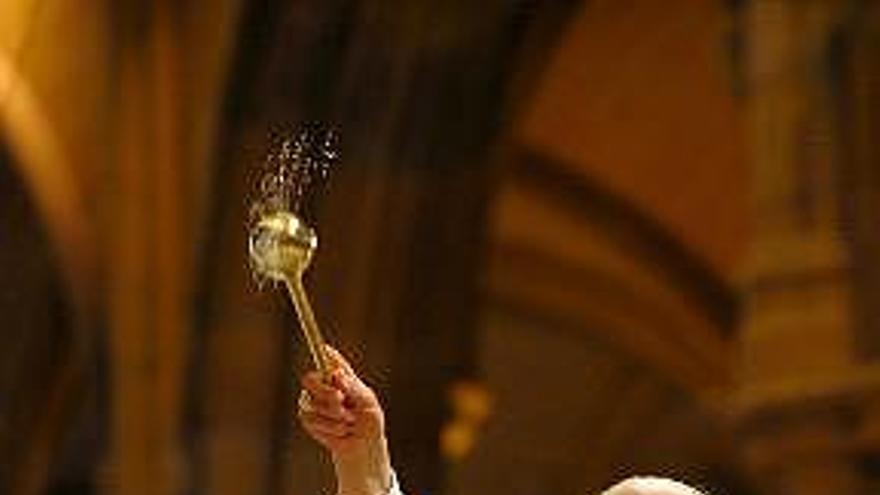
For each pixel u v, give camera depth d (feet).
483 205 39.65
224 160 38.34
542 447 39.37
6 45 37.60
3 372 38.19
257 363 38.65
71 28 38.11
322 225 38.65
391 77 38.99
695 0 39.17
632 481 10.91
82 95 38.19
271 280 10.56
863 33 37.70
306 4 38.45
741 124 38.68
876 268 36.99
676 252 39.22
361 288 38.96
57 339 38.29
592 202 39.70
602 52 39.70
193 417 38.34
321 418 10.63
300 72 38.50
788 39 38.32
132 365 38.32
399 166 39.14
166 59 38.47
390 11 38.88
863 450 36.42
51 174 37.91
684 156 39.11
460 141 39.55
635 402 39.27
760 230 38.22
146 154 38.42
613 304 39.45
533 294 39.70
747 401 37.78
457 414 39.24
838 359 36.83
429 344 39.34
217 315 38.58
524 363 39.60
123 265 38.34
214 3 38.32
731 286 38.42
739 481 37.88
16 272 38.14
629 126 39.55
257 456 38.58
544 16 39.55
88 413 38.29
